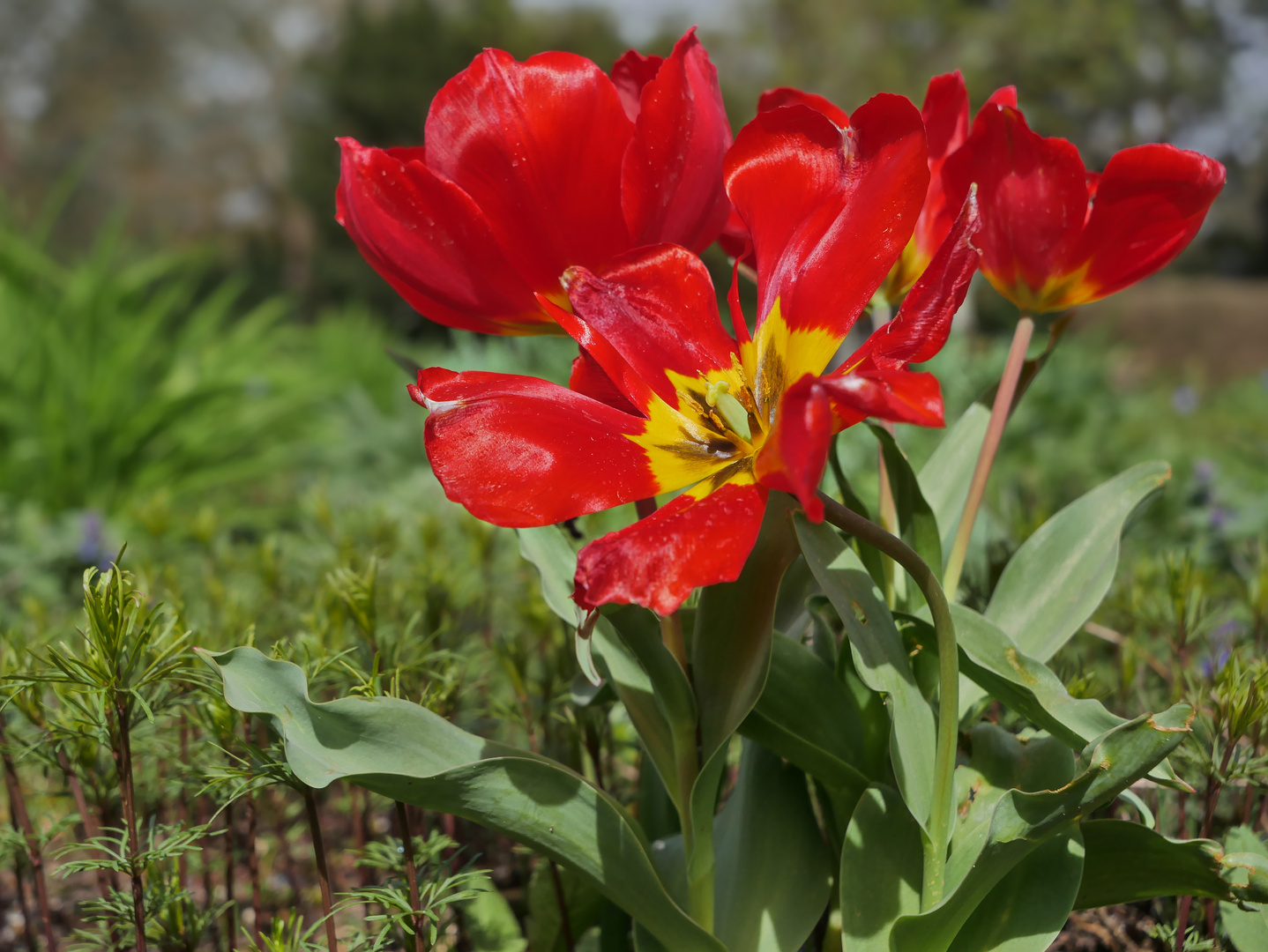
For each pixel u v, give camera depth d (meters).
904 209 0.40
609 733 0.61
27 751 0.48
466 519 0.76
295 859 0.65
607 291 0.40
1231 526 1.07
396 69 8.28
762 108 0.45
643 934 0.47
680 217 0.43
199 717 0.50
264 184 10.27
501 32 8.48
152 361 2.11
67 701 0.46
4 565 1.26
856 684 0.47
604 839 0.43
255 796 0.48
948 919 0.42
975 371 1.66
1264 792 0.57
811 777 0.50
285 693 0.41
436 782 0.41
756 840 0.48
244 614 0.63
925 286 0.38
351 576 0.52
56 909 0.62
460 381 0.40
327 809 0.68
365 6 8.70
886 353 0.38
